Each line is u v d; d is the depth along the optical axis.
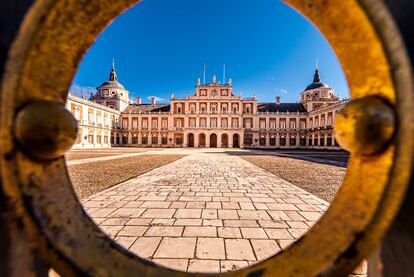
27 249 0.74
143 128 65.69
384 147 0.66
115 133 62.47
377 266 0.85
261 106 68.69
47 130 0.66
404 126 0.62
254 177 8.74
